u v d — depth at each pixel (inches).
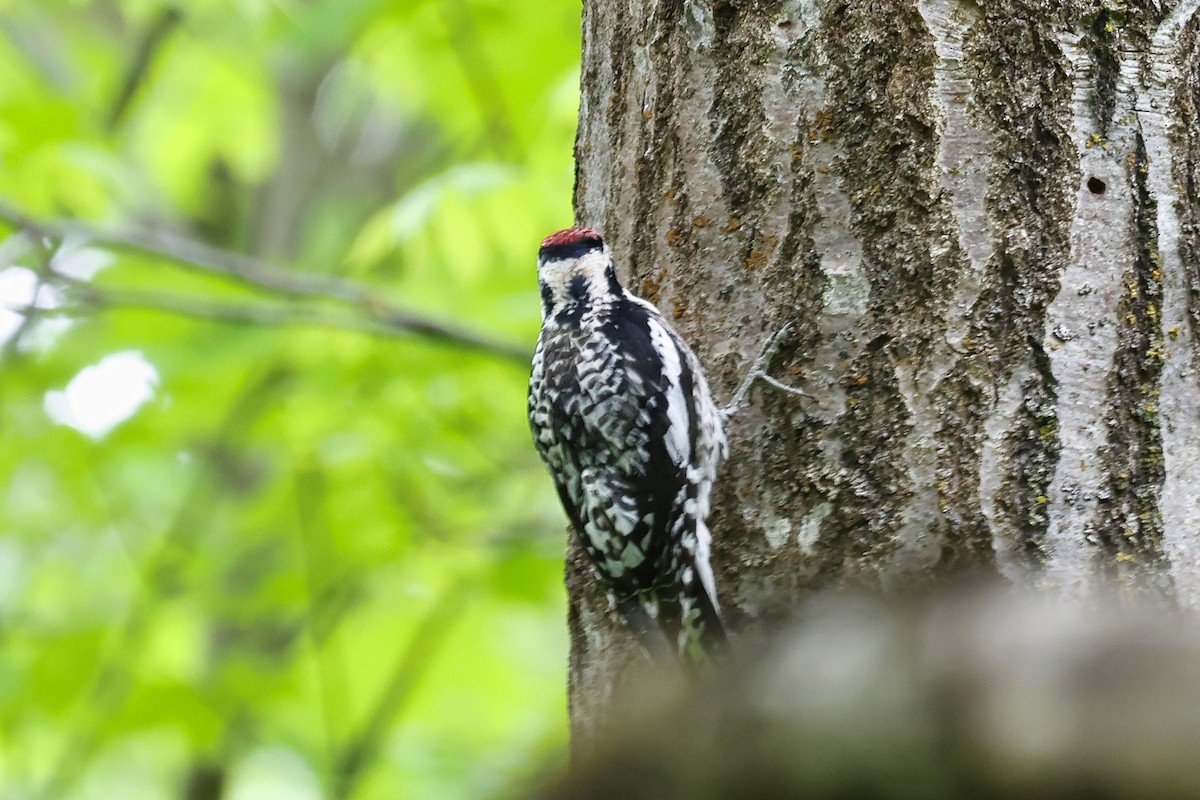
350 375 540.4
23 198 523.5
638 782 82.0
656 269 314.5
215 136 644.7
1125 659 77.4
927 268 282.4
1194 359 279.7
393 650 602.9
